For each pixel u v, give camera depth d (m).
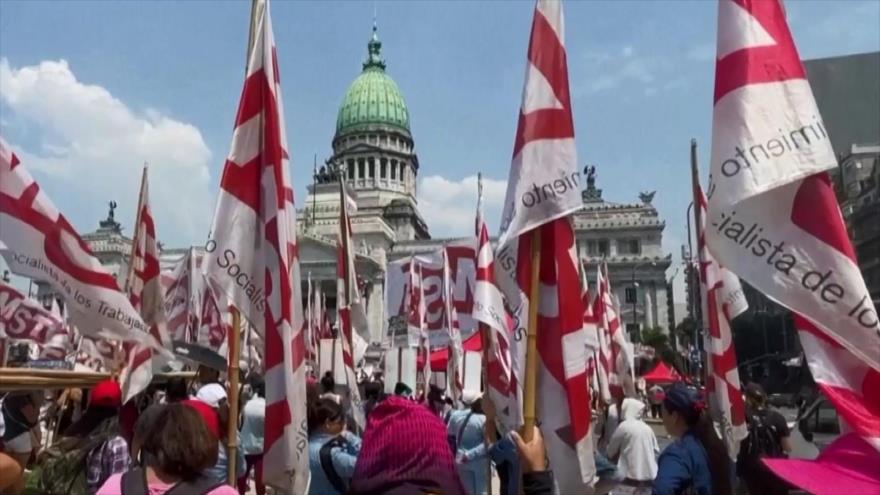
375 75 173.12
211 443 5.03
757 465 6.95
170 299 25.41
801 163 5.16
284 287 8.08
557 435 6.64
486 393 12.26
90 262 8.84
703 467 6.89
